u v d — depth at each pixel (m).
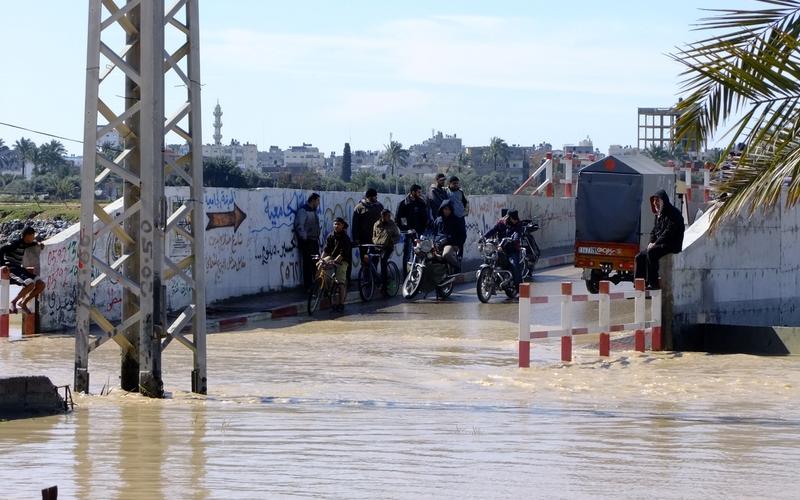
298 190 29.19
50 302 21.70
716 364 17.36
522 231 29.45
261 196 27.53
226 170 147.62
